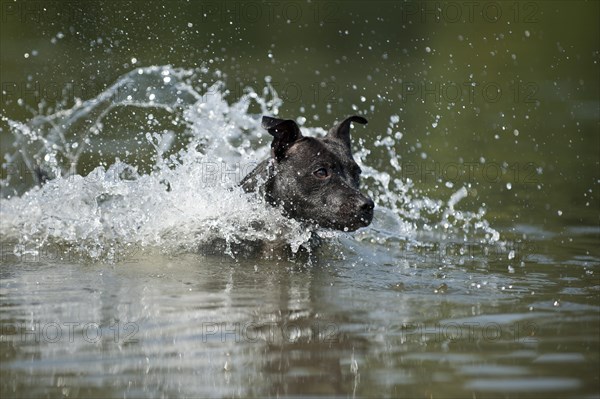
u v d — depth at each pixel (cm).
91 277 1001
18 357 712
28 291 929
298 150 1156
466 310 859
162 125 1911
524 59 3519
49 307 864
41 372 677
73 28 2273
